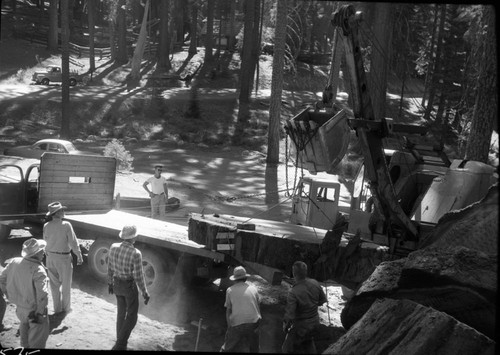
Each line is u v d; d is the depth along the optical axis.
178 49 64.56
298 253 8.05
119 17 56.00
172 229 10.46
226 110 41.88
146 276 9.23
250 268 8.41
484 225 6.16
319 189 13.02
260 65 56.81
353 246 8.08
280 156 33.00
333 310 9.69
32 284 5.90
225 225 8.71
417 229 8.26
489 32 15.00
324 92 8.41
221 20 64.50
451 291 5.78
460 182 8.73
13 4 62.78
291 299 6.70
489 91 15.12
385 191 7.93
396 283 6.29
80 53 56.62
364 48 25.47
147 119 38.28
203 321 8.43
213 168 28.16
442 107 38.47
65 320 7.62
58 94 39.97
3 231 11.16
